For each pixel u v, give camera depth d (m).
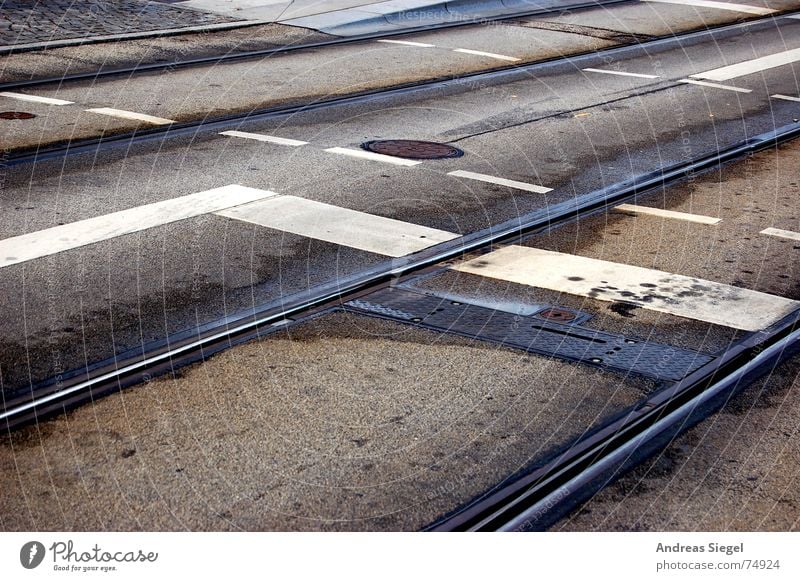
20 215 7.51
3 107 10.62
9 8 15.91
